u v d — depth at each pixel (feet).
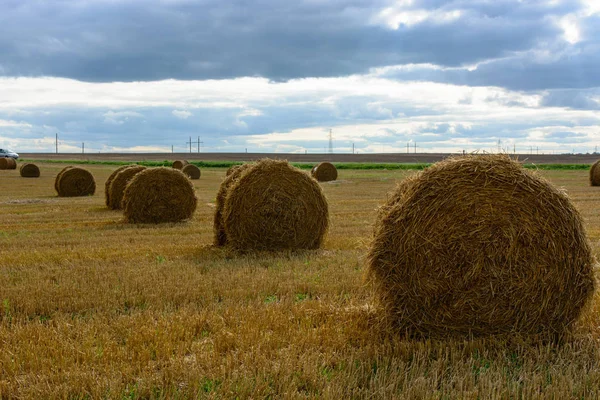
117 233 50.55
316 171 131.54
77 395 17.03
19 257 38.27
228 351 20.33
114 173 73.92
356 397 16.70
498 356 19.47
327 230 43.14
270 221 41.19
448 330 22.02
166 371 18.08
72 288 28.37
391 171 179.73
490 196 21.59
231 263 35.83
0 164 178.09
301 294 28.40
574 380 17.52
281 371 18.19
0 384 17.19
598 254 36.86
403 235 22.13
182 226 55.57
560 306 21.54
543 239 21.36
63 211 69.51
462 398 16.44
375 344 20.65
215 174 168.55
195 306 25.68
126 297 26.91
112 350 20.03
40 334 21.45
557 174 151.02
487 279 21.53
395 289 22.34
